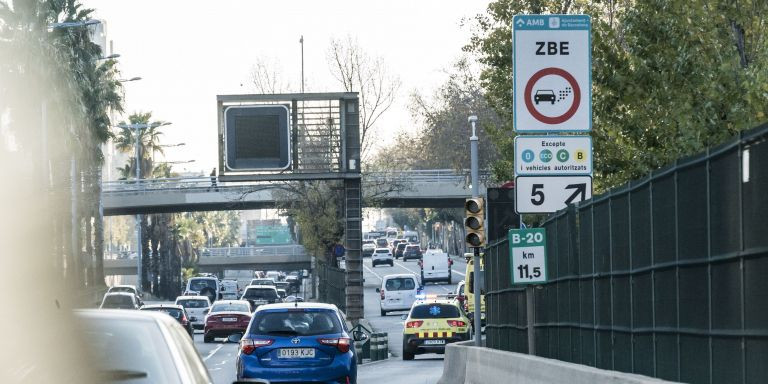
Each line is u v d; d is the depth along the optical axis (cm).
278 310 5272
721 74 5041
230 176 12912
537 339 5597
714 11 5288
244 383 2344
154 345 1853
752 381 2766
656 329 3559
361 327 11762
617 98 5762
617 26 6662
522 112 4491
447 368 7150
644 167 5731
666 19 5419
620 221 3975
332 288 18575
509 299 6250
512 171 8525
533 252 4894
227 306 14638
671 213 3397
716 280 3017
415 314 11181
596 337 4341
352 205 13762
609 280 4138
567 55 4500
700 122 5072
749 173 2769
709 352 3084
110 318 1891
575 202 4572
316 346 5188
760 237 2711
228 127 12900
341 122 13188
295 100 13038
